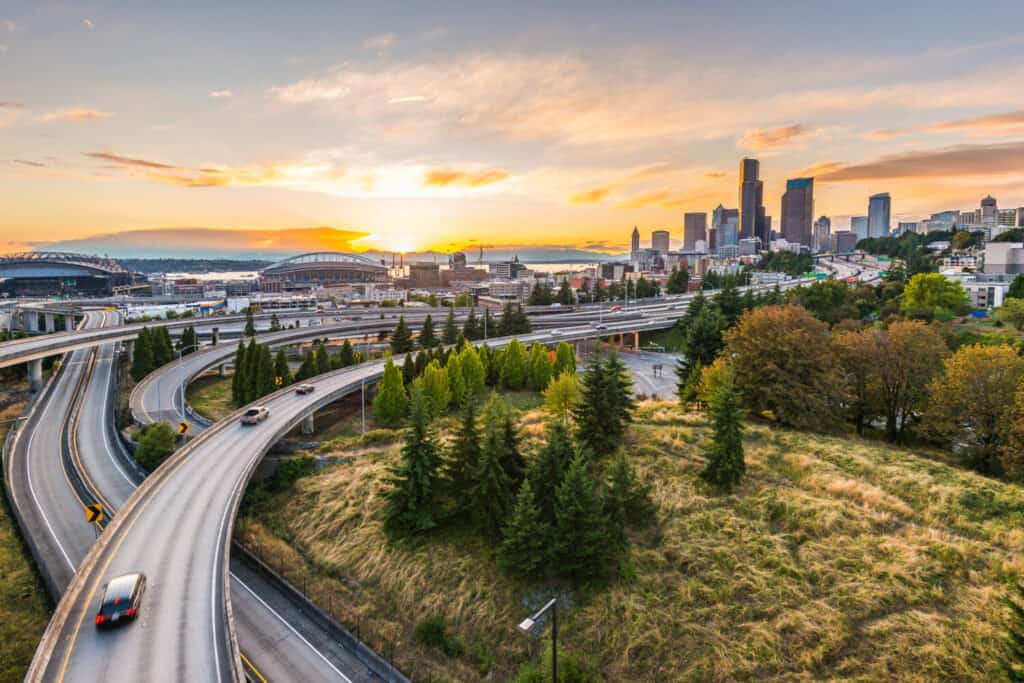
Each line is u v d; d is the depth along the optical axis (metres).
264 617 36.25
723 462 42.59
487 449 41.31
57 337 102.06
